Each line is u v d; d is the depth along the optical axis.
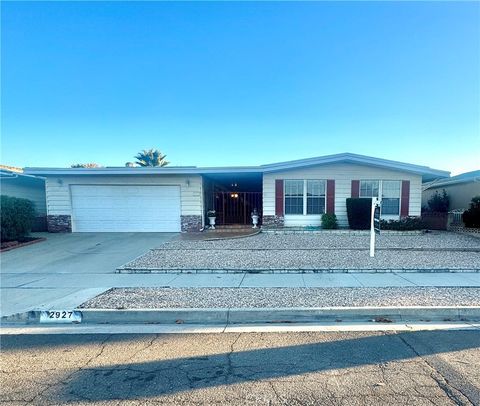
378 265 6.89
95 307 4.47
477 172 13.88
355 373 2.80
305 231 12.13
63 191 13.15
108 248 9.44
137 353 3.26
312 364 2.98
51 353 3.28
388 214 12.93
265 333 3.77
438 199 16.95
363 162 12.41
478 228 13.18
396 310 4.28
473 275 6.18
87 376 2.80
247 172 12.92
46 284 5.77
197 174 13.05
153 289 5.39
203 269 6.59
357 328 3.90
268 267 6.78
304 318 4.27
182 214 13.20
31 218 10.99
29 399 2.46
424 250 8.66
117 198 13.24
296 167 12.63
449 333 3.71
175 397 2.47
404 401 2.38
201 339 3.61
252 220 14.97
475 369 2.86
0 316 4.30
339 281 5.79
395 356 3.13
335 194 12.93
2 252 8.94
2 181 13.80
